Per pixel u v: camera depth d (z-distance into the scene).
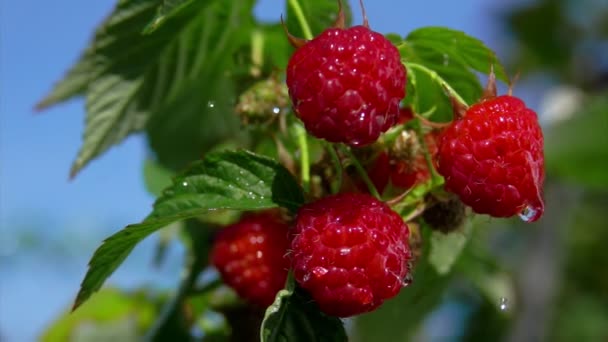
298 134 0.32
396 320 0.39
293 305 0.29
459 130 0.29
